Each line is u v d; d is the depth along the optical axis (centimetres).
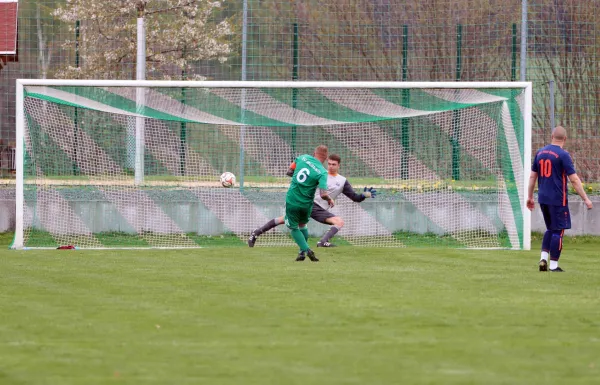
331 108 5847
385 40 6025
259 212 5462
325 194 3984
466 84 4959
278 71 5866
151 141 5716
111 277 3384
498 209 5453
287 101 5806
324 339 2102
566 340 2089
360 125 5812
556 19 5844
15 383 1675
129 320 2366
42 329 2231
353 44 6019
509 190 5106
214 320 2364
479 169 5619
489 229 5469
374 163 5803
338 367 1805
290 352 1955
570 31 5838
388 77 6031
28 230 5138
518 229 4950
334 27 6031
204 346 2020
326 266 3841
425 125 5712
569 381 1684
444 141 5672
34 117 5403
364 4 6016
